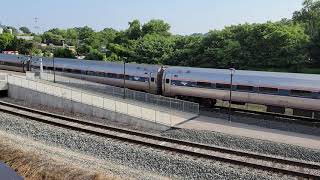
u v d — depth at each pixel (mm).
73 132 26859
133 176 18891
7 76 43062
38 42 146250
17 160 18906
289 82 33312
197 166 20594
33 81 42719
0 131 26750
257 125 31234
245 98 35906
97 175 17719
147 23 114312
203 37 79312
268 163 21234
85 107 34562
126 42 105000
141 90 44719
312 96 32156
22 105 37906
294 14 89688
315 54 64438
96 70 48656
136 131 27688
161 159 21719
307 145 25500
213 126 30484
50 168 18188
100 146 24078
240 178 19203
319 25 77562
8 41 115438
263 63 65062
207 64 68875
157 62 79062
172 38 92812
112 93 41531
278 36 64312
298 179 18969
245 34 69312
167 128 30016
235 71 37062
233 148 25516
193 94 39438
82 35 166750
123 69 45750
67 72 52344
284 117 34625
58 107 36656
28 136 26375
